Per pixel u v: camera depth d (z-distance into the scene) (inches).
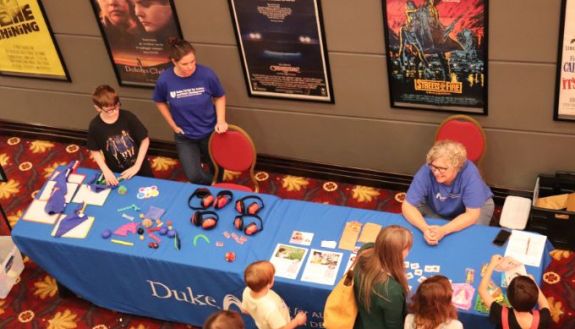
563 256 191.5
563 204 194.2
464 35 181.2
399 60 192.5
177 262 162.9
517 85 186.2
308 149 225.5
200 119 202.5
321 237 164.7
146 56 220.8
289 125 221.6
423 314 132.0
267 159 232.7
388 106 204.8
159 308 178.7
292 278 154.8
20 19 228.1
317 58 201.3
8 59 241.1
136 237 171.2
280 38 200.8
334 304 140.0
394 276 133.4
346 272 144.8
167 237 169.8
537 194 197.8
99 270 175.2
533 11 172.1
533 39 176.7
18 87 249.1
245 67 211.3
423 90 196.5
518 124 193.9
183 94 197.3
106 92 182.1
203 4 202.7
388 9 184.1
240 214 173.3
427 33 184.5
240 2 197.3
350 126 214.2
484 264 152.5
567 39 173.0
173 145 243.0
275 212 173.2
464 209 170.2
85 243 171.5
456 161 158.9
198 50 213.6
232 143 199.0
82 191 187.3
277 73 209.3
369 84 202.1
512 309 137.9
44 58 236.1
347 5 188.4
